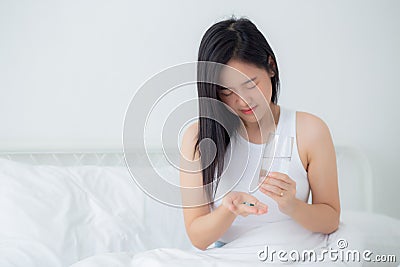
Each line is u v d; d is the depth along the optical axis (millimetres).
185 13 2328
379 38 2539
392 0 2543
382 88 2547
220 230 1272
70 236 1598
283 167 1237
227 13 2375
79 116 2203
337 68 2508
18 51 2123
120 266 1182
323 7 2482
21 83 2125
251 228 1360
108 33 2236
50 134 2160
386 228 1806
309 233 1316
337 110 2512
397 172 2561
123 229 1729
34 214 1598
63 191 1740
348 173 2445
